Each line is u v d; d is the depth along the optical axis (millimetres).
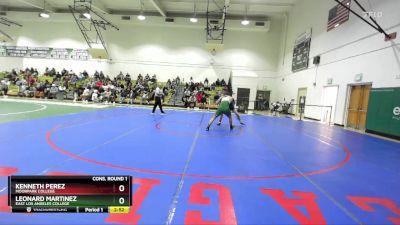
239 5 17703
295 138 7289
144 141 5680
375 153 5785
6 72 21250
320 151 5641
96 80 19297
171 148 5137
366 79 9742
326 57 12883
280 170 4031
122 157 4270
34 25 21562
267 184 3365
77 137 5727
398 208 2834
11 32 21797
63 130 6496
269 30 20562
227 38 20766
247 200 2844
